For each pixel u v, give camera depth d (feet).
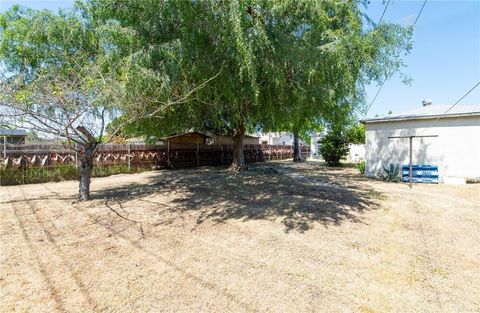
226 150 53.67
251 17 15.62
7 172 25.63
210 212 16.88
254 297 8.24
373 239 13.25
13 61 21.39
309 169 44.88
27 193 21.61
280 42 16.72
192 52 16.84
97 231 13.09
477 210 18.90
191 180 29.30
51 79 16.67
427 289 9.04
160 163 41.11
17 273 9.06
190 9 15.70
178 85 18.12
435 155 31.65
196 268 9.87
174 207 17.78
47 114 15.44
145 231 13.30
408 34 22.63
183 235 12.99
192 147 46.42
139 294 8.16
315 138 86.79
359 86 23.31
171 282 8.89
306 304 8.00
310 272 9.87
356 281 9.39
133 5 16.33
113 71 16.43
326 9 17.54
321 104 21.62
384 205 19.90
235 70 17.94
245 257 10.89
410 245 12.68
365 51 19.26
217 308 7.65
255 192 23.13
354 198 21.83
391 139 34.55
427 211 18.52
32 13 22.62
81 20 19.97
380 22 21.90
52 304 7.52
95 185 25.98
